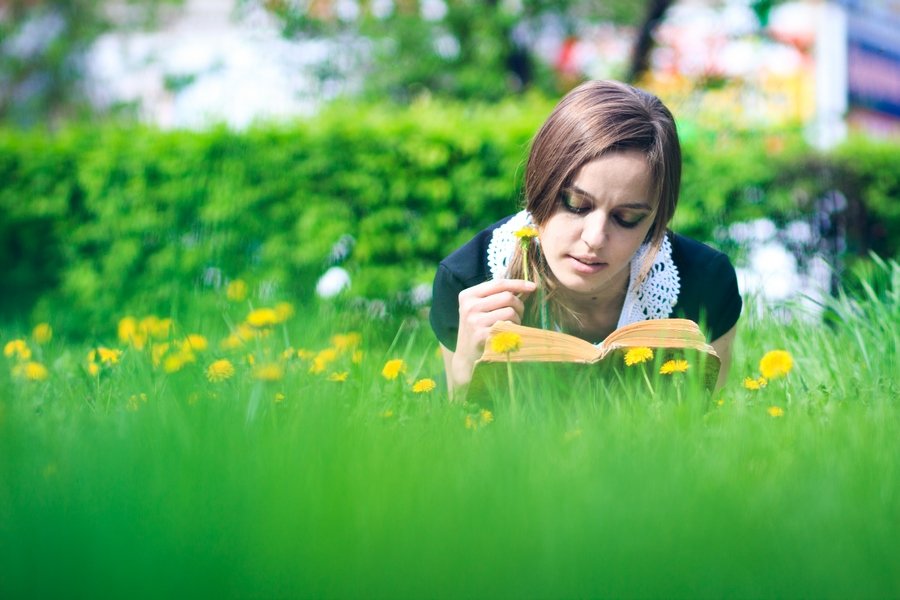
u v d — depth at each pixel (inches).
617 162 95.7
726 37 517.7
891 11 598.9
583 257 99.3
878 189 298.8
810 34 524.7
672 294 118.0
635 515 54.5
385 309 285.0
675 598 47.9
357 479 59.6
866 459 69.3
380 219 296.8
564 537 51.3
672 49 521.7
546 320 112.3
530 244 112.5
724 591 48.2
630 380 98.5
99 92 595.2
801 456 70.6
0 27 589.9
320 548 49.6
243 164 301.7
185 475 60.4
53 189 316.2
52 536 49.7
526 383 97.8
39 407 102.2
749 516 55.8
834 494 59.1
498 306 106.3
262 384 91.5
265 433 72.4
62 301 317.1
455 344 123.9
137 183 307.3
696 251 123.9
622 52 557.3
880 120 576.7
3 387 90.9
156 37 580.4
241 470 61.5
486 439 76.9
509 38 538.9
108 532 50.7
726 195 296.0
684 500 57.1
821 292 149.9
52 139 323.6
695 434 76.9
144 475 61.0
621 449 69.1
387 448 69.2
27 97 606.2
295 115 315.0
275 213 301.6
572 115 98.4
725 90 507.5
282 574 47.8
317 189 301.0
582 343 99.0
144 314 303.0
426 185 297.4
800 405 96.1
